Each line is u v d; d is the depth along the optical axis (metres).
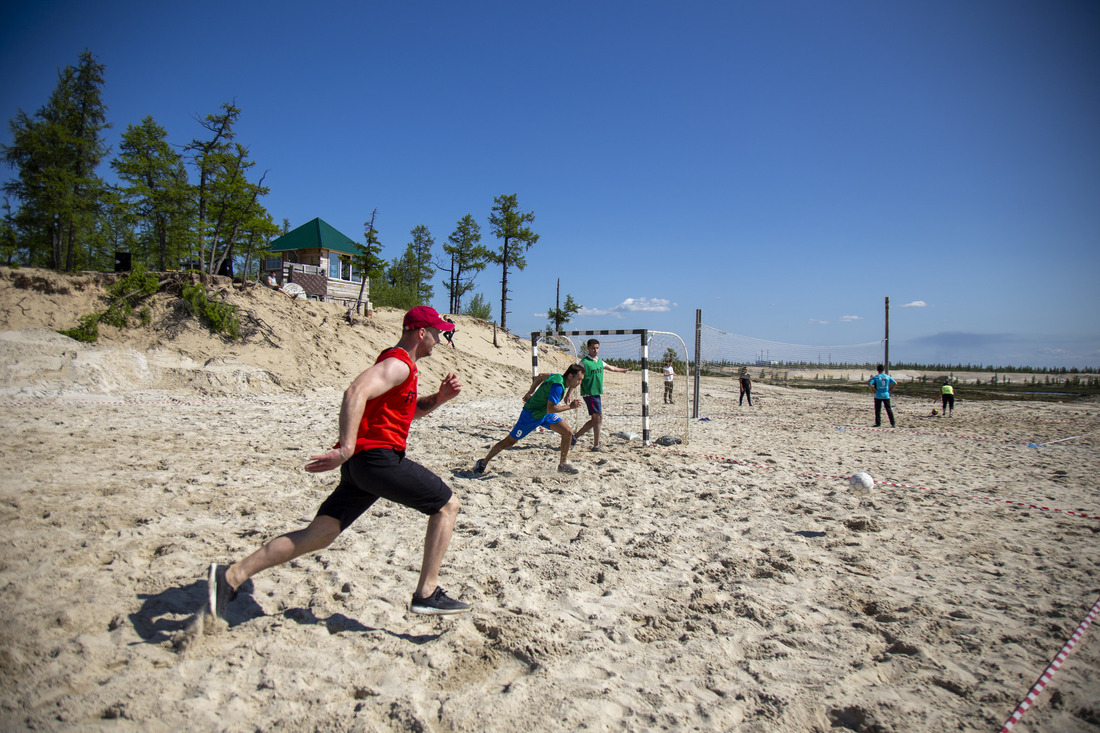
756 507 5.52
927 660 2.68
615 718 2.20
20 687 2.13
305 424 10.28
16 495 4.64
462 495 5.60
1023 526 5.03
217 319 16.94
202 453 6.98
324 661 2.52
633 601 3.33
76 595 2.94
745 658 2.71
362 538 4.20
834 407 21.97
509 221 36.72
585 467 7.17
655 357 12.27
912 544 4.48
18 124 19.41
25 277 15.27
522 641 2.75
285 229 49.75
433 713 2.19
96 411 10.39
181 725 2.01
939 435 12.45
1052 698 2.36
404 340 2.88
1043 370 101.75
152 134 20.53
